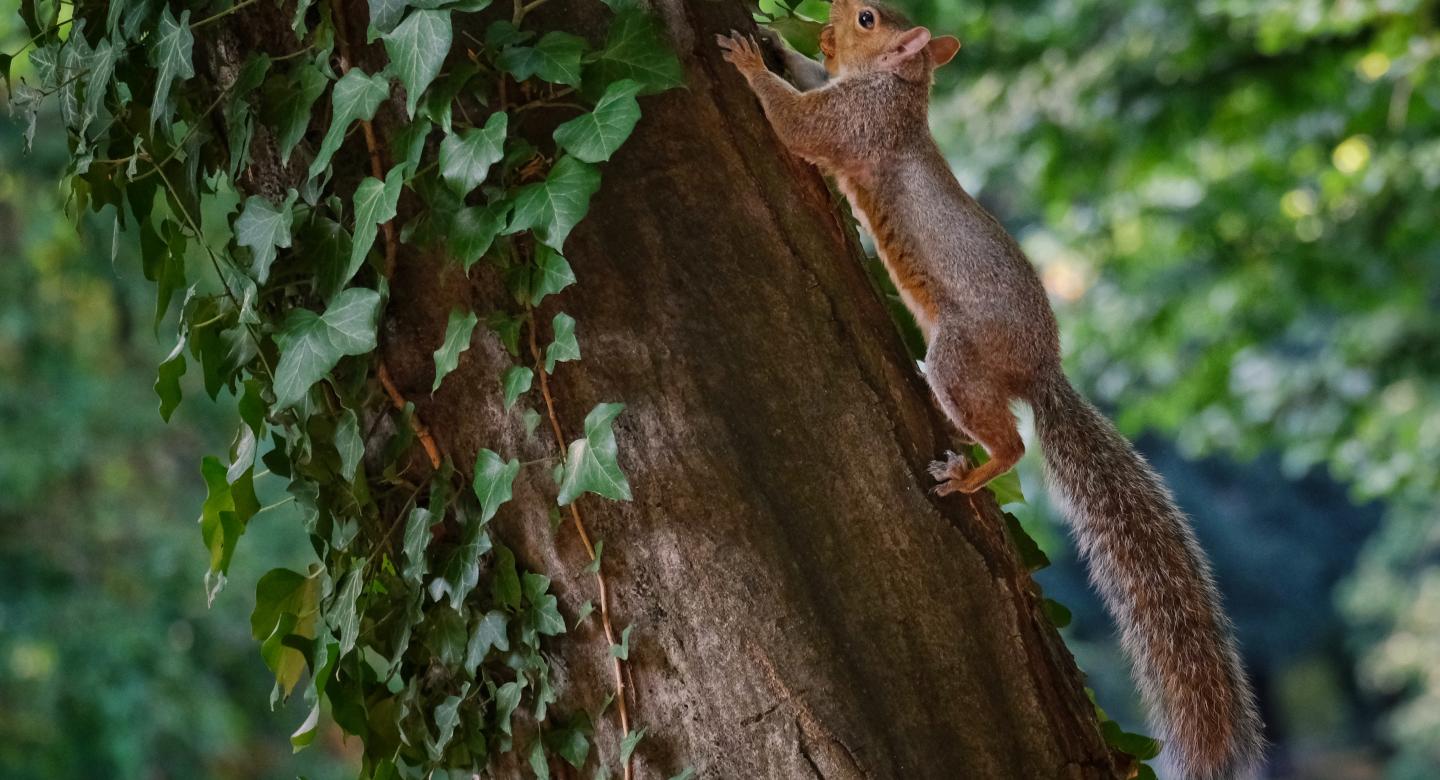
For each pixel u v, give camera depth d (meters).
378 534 5.29
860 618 5.07
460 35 4.95
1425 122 15.62
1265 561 44.47
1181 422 18.02
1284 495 44.41
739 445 5.04
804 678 4.98
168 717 18.66
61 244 18.97
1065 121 16.23
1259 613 45.00
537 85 4.96
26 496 18.55
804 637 4.99
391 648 5.32
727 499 5.00
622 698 5.07
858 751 4.97
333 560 5.38
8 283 19.03
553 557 5.11
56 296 19.59
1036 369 7.00
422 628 5.28
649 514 5.03
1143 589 6.70
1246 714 6.49
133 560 19.64
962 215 7.12
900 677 5.08
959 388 6.95
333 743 21.28
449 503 5.19
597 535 5.06
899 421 5.25
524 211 4.79
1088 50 16.48
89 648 18.59
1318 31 14.89
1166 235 16.98
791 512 5.06
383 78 4.82
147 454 20.75
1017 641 5.28
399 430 5.19
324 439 5.32
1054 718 5.30
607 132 4.75
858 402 5.19
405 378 5.18
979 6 16.58
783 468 5.07
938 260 7.07
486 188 4.91
